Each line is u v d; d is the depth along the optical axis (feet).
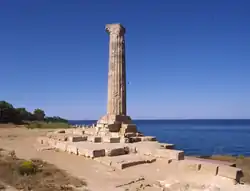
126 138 87.40
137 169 60.85
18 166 55.88
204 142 219.61
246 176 63.82
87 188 47.21
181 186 49.47
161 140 238.27
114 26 101.96
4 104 230.48
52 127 194.70
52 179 50.70
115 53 100.68
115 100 98.94
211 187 48.03
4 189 43.98
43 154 76.64
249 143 211.61
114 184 49.98
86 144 81.46
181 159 65.82
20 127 189.16
